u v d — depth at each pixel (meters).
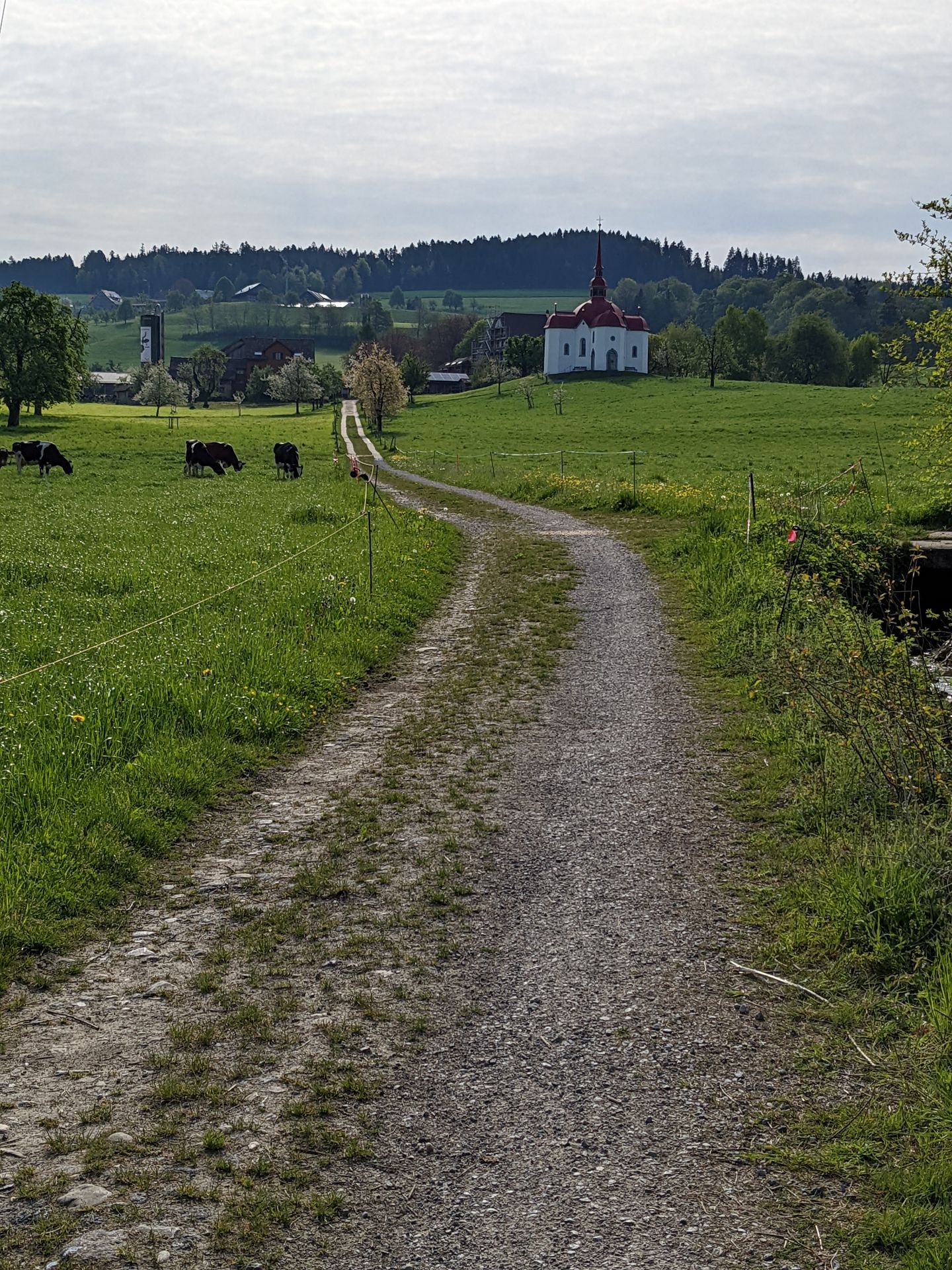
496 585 20.56
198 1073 5.68
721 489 36.56
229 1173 4.92
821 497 25.58
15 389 81.56
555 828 9.00
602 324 156.12
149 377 131.88
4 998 6.39
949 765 9.07
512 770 10.45
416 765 10.67
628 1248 4.49
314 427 94.12
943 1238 4.45
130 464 58.09
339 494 37.28
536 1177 4.91
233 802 9.72
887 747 9.41
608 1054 5.85
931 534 21.80
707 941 7.07
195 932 7.30
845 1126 5.21
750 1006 6.30
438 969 6.79
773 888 7.76
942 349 23.59
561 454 53.72
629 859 8.37
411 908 7.62
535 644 15.77
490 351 198.12
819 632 13.73
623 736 11.39
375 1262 4.42
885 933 6.83
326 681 13.12
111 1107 5.38
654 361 162.12
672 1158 5.03
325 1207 4.70
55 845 8.02
